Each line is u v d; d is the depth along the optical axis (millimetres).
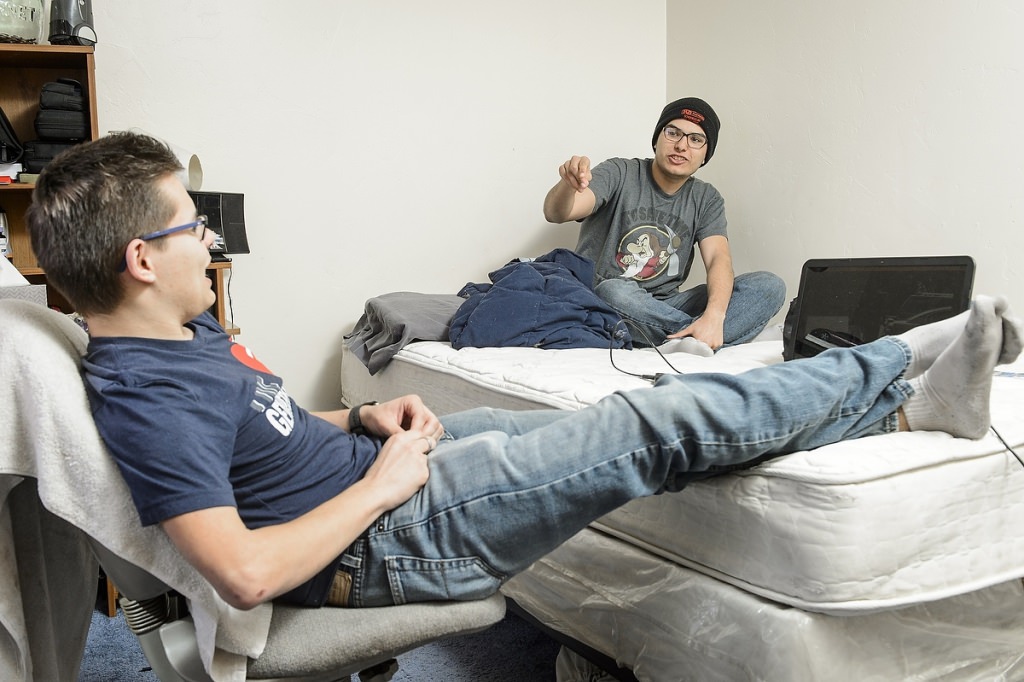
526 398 1530
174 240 877
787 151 2732
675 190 2643
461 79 2758
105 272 844
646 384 1484
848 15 2482
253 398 908
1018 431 1123
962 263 1634
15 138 1933
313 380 2594
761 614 1013
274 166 2457
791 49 2684
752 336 2445
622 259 2596
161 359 865
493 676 1500
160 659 892
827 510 958
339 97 2541
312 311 2566
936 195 2270
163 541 809
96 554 878
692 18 3082
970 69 2156
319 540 822
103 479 792
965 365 1024
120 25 2207
